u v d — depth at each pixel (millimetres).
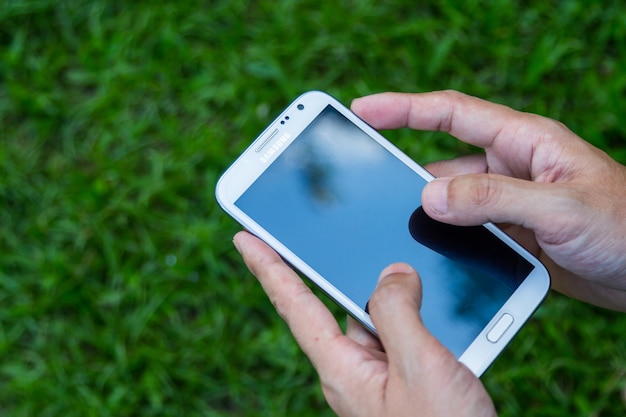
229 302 615
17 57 659
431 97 508
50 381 605
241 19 660
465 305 467
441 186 459
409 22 654
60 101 654
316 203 481
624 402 583
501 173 518
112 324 612
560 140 484
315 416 596
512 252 469
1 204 636
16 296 623
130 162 642
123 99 652
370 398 440
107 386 611
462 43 646
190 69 661
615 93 615
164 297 613
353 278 473
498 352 463
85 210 629
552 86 639
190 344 610
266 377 610
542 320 597
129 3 667
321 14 658
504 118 496
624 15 635
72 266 622
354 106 514
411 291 430
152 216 627
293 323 462
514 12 651
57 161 649
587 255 472
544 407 584
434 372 419
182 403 605
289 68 650
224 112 649
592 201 458
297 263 474
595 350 592
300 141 487
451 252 474
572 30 642
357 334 497
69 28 667
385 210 481
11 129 656
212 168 630
